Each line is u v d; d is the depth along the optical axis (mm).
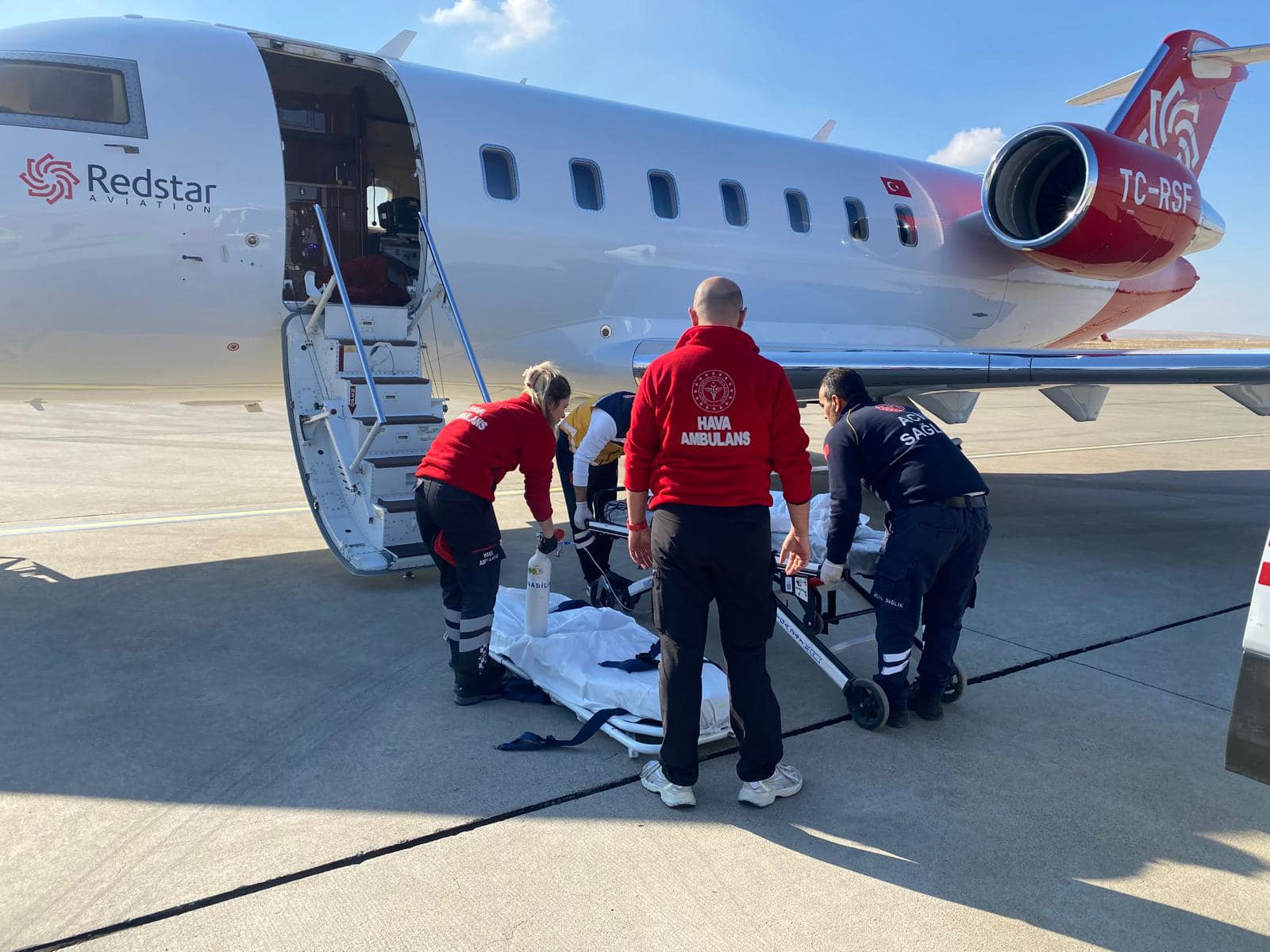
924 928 2395
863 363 7020
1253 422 19359
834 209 8680
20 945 2244
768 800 2994
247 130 5773
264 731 3521
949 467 3518
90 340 5512
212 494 8453
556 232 6938
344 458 5500
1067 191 9125
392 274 7746
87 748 3338
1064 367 6539
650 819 2926
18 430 12625
